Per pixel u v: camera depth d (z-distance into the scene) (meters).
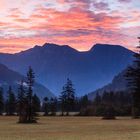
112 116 121.81
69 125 76.00
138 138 39.59
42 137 42.44
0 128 65.75
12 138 41.22
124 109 163.75
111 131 54.16
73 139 39.12
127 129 59.47
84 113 176.12
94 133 49.47
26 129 61.97
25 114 94.00
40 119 120.88
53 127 68.06
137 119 115.81
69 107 195.25
